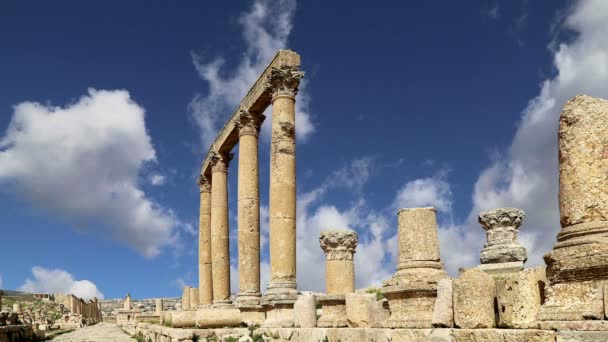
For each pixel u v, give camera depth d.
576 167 9.70
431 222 14.16
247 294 29.58
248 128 32.28
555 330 9.06
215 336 24.45
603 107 9.74
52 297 103.62
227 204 38.72
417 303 12.96
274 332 20.47
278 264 24.97
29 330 40.72
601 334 8.38
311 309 18.22
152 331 34.66
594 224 9.34
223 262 37.06
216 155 38.97
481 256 24.33
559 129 10.19
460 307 11.18
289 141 26.44
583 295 9.09
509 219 24.41
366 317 15.00
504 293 10.89
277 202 25.67
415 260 13.85
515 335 9.61
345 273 23.05
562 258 9.45
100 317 121.31
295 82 27.03
